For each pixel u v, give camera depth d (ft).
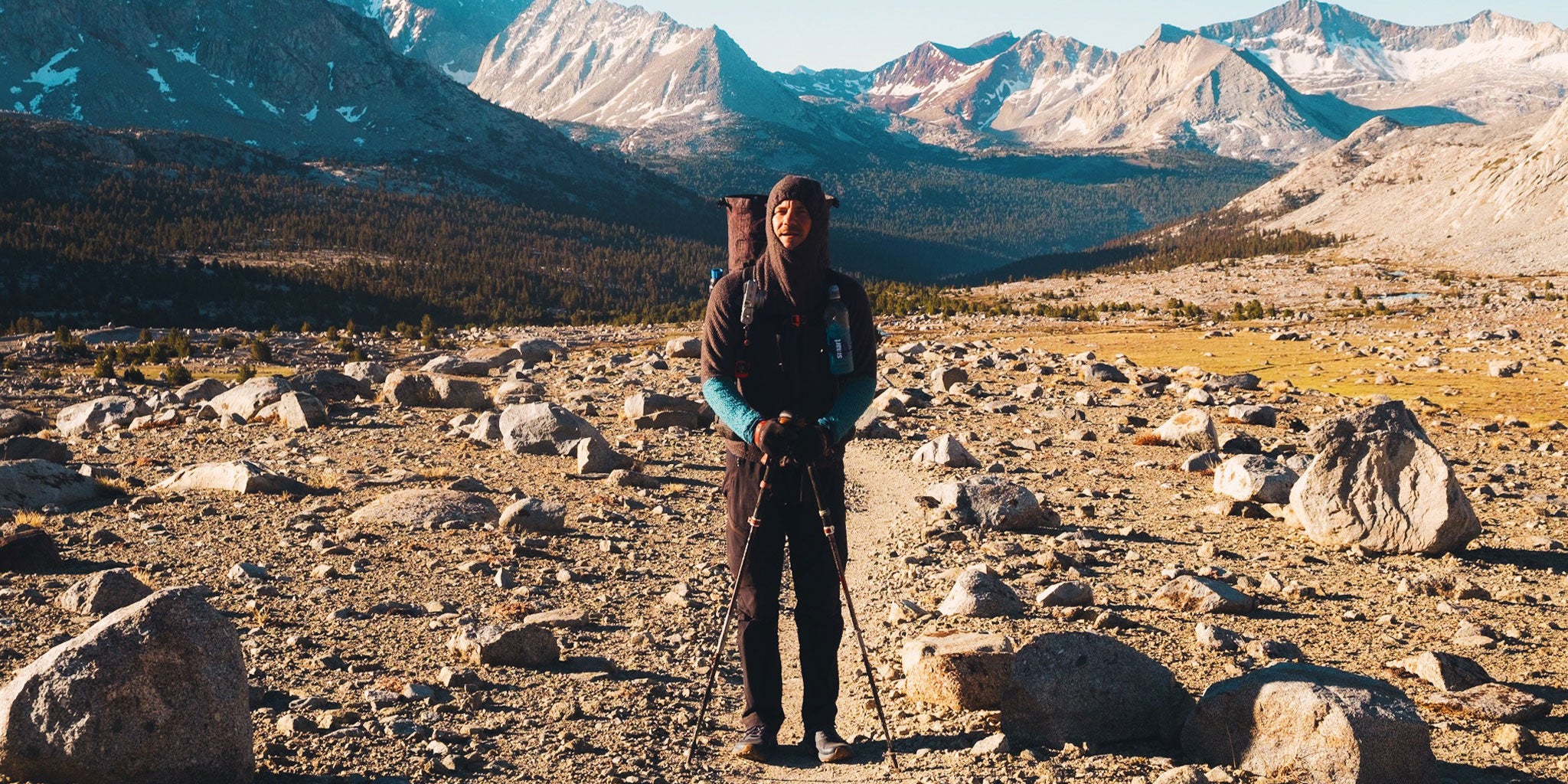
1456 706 23.49
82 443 76.28
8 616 29.07
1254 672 20.45
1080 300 647.56
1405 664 26.55
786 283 19.34
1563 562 41.83
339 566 37.40
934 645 24.26
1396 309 450.30
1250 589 36.91
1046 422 93.25
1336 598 35.65
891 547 44.39
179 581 34.40
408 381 99.76
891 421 91.71
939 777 18.98
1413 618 33.01
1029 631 30.27
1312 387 142.00
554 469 63.98
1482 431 94.79
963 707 22.86
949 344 248.32
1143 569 39.96
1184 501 56.75
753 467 19.92
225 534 42.52
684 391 117.29
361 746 20.22
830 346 19.31
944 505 49.90
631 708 23.26
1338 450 45.14
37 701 17.65
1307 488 45.57
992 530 47.80
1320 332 294.87
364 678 24.79
